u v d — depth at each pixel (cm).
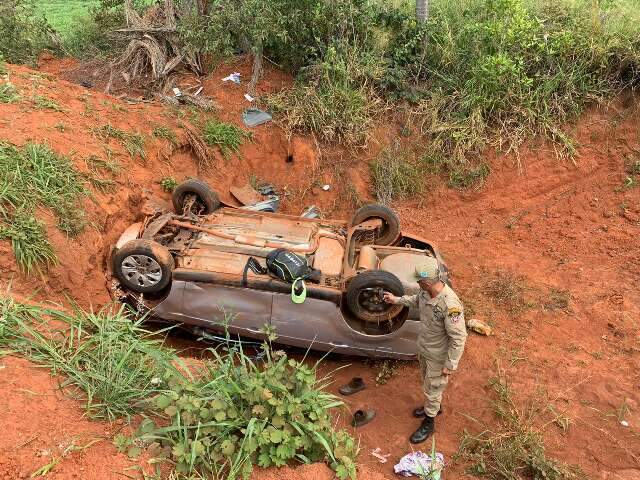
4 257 491
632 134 980
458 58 1023
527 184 962
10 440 334
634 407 573
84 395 395
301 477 367
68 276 535
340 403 422
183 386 387
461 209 955
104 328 450
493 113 995
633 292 748
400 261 613
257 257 600
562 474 486
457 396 598
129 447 357
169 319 601
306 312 584
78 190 597
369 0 1095
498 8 979
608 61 1002
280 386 391
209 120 899
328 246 630
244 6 927
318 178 928
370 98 991
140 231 626
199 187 697
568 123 997
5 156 568
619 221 897
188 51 988
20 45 1081
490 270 818
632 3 1142
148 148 775
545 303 739
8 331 421
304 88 955
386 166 951
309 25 968
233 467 351
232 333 605
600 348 661
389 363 645
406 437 544
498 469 490
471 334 687
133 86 984
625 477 496
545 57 1002
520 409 568
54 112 704
